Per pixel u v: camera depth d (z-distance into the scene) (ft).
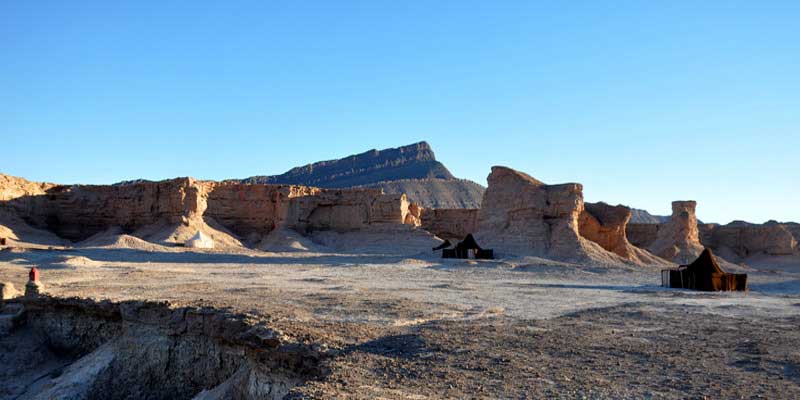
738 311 85.46
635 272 169.68
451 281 138.51
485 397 42.19
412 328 68.28
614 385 44.45
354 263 190.60
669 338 61.93
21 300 98.78
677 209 271.90
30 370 88.12
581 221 247.91
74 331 92.94
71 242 265.54
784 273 201.98
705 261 125.29
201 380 72.23
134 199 282.97
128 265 172.24
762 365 49.52
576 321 73.97
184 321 76.18
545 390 43.50
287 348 58.59
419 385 45.34
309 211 298.97
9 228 251.19
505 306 90.79
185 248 231.71
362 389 44.45
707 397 41.14
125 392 77.05
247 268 171.42
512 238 231.09
